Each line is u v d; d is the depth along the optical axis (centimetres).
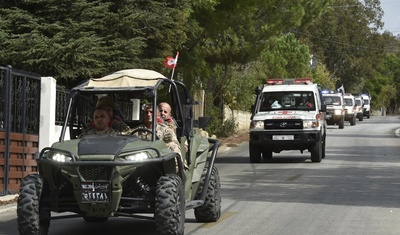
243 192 3136
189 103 2134
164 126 2019
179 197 1794
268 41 6375
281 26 6241
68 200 1834
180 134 2106
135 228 2198
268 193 3095
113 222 2317
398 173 4050
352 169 4278
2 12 3744
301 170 4216
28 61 3544
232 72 7769
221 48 6212
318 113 4809
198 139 2234
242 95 8431
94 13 3712
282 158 5197
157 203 1758
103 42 3703
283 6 6184
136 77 2014
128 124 2120
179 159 1898
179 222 1778
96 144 1814
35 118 3253
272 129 4709
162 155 1825
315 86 5034
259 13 6178
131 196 1848
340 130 9831
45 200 1841
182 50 5062
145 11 3912
